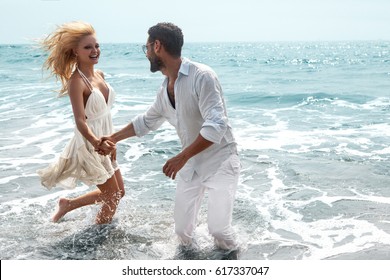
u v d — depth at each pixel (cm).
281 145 903
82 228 531
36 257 461
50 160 815
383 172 712
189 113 450
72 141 528
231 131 470
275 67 3734
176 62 444
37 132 1049
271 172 730
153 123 503
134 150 888
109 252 471
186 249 474
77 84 496
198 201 479
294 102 1534
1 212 582
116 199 546
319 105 1459
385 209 565
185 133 466
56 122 1166
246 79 2555
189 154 430
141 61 4628
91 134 495
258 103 1530
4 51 7325
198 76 433
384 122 1128
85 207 598
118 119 1217
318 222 533
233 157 470
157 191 654
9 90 1962
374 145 889
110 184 537
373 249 459
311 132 1023
